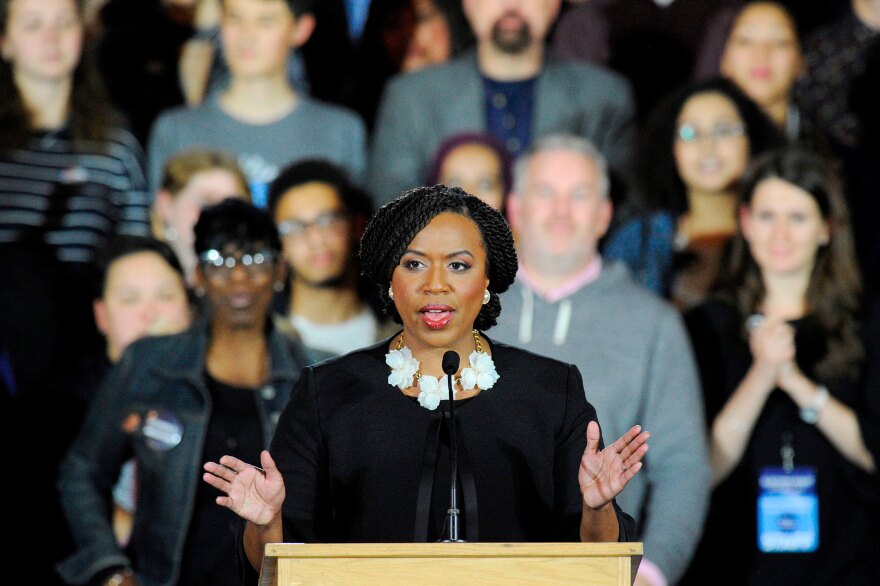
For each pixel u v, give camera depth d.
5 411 21.12
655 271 22.11
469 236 10.75
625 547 9.20
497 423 10.70
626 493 17.98
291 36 23.52
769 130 22.64
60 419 21.11
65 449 21.11
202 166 22.12
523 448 10.66
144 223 22.92
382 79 24.73
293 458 10.77
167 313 20.83
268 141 23.25
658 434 18.16
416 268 10.71
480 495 10.52
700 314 20.84
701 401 18.61
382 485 10.56
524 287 18.89
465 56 24.05
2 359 21.17
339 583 9.02
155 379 17.73
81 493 17.81
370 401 10.79
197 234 17.86
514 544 9.14
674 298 21.86
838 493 19.88
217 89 23.48
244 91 23.30
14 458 21.05
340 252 21.34
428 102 23.61
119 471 18.08
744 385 20.14
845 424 19.92
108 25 23.41
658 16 24.58
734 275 21.06
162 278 20.91
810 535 19.81
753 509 19.88
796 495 19.86
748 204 21.11
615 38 24.62
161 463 17.34
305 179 21.48
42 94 22.73
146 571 17.25
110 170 22.80
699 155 22.34
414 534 10.36
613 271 19.17
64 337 21.45
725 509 19.92
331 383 10.96
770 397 20.12
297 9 23.55
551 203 18.94
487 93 23.62
